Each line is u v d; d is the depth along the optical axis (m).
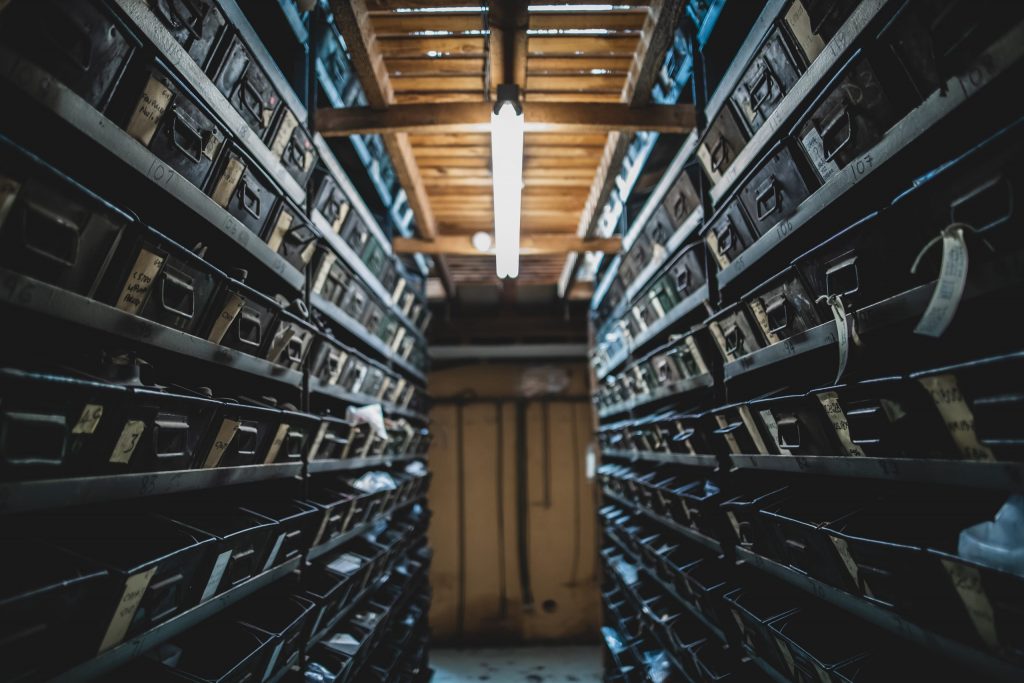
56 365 1.20
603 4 2.32
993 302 1.07
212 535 1.53
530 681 5.26
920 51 1.16
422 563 4.68
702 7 2.41
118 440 1.22
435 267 5.52
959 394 1.06
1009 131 0.93
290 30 2.56
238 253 2.08
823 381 2.07
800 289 1.66
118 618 1.17
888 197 1.62
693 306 2.68
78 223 1.12
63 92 1.12
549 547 6.64
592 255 5.28
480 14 2.32
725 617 2.29
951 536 1.28
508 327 6.55
